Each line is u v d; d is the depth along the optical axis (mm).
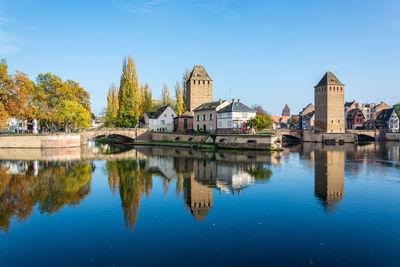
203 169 38688
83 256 13656
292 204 22047
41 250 14266
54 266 12750
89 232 16531
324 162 45531
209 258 13477
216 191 26281
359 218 18859
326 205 21766
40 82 70750
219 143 69750
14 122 80750
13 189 26641
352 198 23766
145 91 113688
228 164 43312
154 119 100500
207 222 18141
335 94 106812
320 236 15992
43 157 50781
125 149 70375
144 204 22094
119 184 29109
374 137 111375
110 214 19656
